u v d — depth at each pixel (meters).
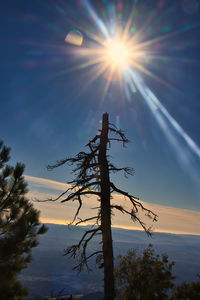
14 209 7.23
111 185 9.58
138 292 6.62
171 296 5.22
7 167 8.07
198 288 5.04
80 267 8.09
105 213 8.87
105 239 8.47
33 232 6.99
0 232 6.74
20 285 6.42
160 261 6.41
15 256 6.75
